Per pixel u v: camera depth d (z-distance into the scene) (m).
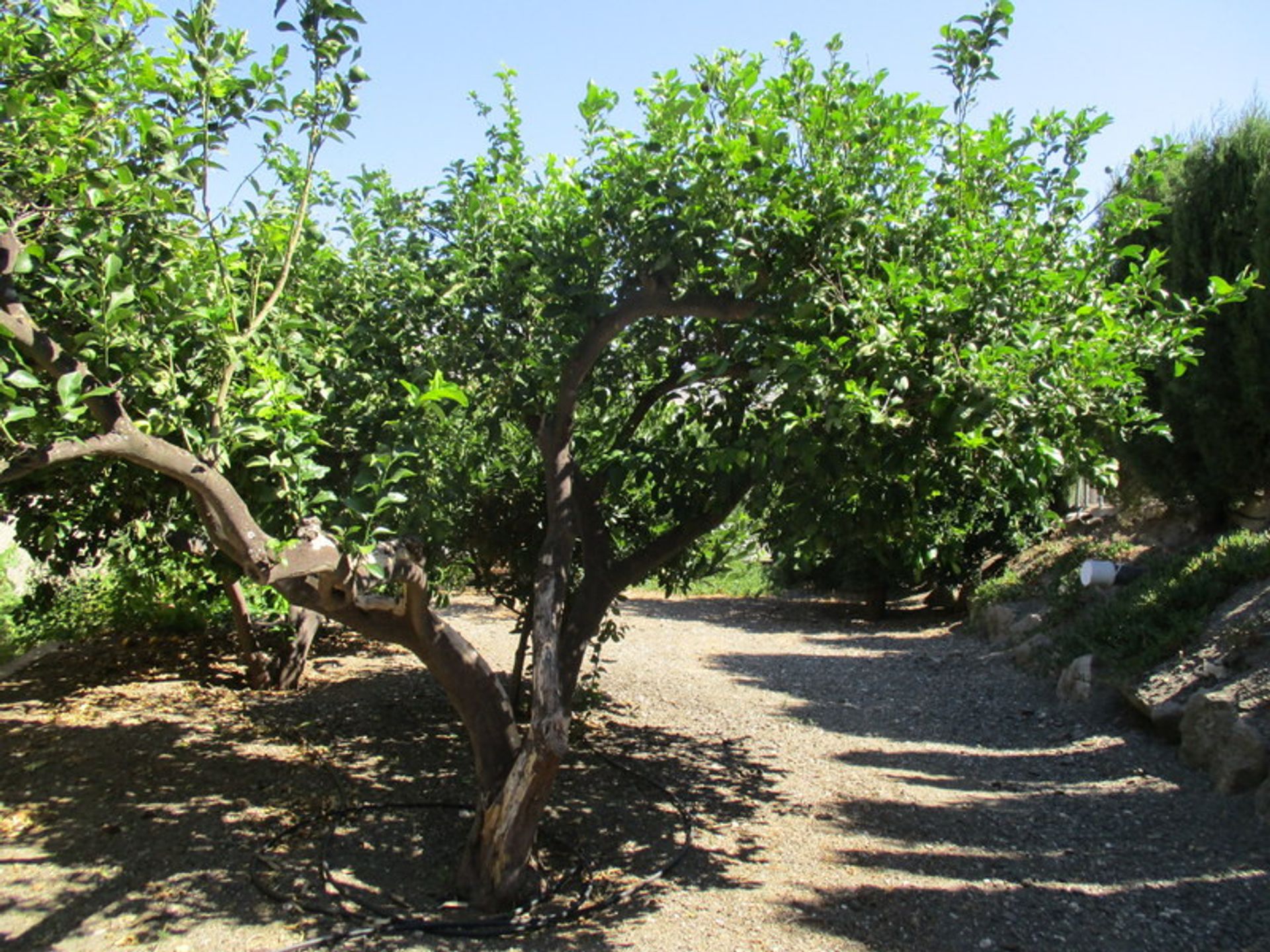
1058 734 6.87
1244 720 5.32
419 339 4.88
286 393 3.53
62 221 3.57
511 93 5.00
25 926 3.68
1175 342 4.15
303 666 7.88
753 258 4.04
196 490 3.32
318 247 4.84
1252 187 7.90
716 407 4.41
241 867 4.24
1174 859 4.51
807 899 4.07
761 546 7.00
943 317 3.50
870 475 4.14
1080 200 4.23
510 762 4.13
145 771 5.50
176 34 3.61
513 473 5.83
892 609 14.10
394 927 3.69
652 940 3.66
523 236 4.79
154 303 3.51
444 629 4.12
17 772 5.40
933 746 6.78
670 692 8.32
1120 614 7.70
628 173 4.25
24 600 7.95
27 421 3.54
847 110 3.99
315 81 3.49
